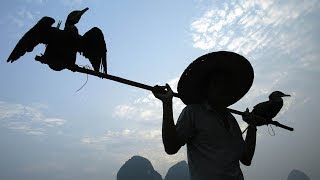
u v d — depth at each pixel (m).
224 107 3.62
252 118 4.23
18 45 3.60
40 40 3.61
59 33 3.61
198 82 3.62
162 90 3.29
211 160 3.19
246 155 3.89
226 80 3.68
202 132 3.28
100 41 4.03
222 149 3.22
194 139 3.32
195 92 3.63
